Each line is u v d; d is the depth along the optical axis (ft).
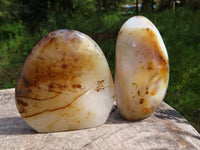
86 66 0.72
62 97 0.72
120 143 0.68
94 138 0.70
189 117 1.21
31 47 2.05
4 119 0.86
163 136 0.72
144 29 0.74
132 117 0.80
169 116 0.87
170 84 1.49
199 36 2.01
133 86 0.74
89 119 0.75
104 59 0.76
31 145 0.67
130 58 0.74
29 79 0.71
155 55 0.74
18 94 0.72
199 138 0.74
